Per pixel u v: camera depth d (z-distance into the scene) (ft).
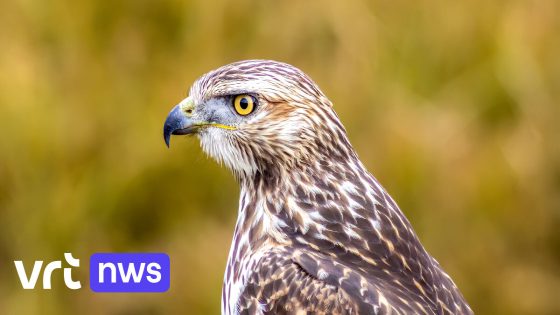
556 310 48.55
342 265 26.05
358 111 47.06
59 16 48.70
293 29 47.62
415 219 47.03
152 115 47.29
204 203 47.21
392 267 26.48
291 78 27.61
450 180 47.34
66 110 47.80
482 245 47.85
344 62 47.39
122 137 47.60
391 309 24.86
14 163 47.42
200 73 47.39
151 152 46.96
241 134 27.89
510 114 49.34
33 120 47.42
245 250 27.58
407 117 47.21
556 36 50.11
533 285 48.52
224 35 47.96
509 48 49.55
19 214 47.24
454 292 26.89
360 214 27.04
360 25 47.70
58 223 46.96
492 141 48.73
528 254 48.88
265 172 27.78
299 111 27.45
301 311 25.50
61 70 48.70
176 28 48.44
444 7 49.60
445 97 48.62
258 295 26.16
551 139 49.19
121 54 48.60
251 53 47.62
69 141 47.57
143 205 47.16
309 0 47.60
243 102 27.89
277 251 26.71
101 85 48.16
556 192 49.14
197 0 47.98
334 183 27.32
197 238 46.47
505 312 48.16
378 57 47.88
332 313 25.18
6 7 49.14
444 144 47.52
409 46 48.91
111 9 48.49
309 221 27.12
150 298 46.06
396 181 46.65
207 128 28.30
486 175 48.08
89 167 47.50
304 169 27.45
